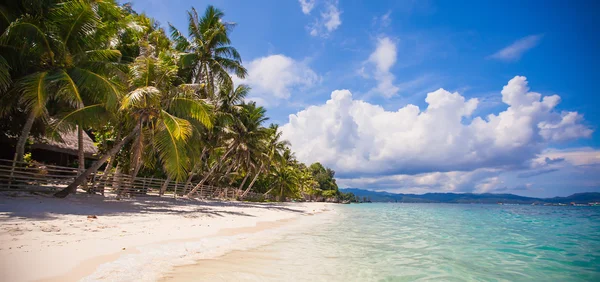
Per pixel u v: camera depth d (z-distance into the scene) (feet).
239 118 96.53
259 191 176.55
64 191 42.22
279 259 22.20
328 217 75.66
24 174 41.29
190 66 76.95
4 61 32.89
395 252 27.96
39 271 13.60
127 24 51.11
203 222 37.24
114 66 42.11
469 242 35.83
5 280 12.16
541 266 23.76
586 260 26.14
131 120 52.65
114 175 55.83
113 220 29.91
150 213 39.27
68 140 65.98
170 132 43.86
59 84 39.45
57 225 23.71
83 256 16.62
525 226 58.70
